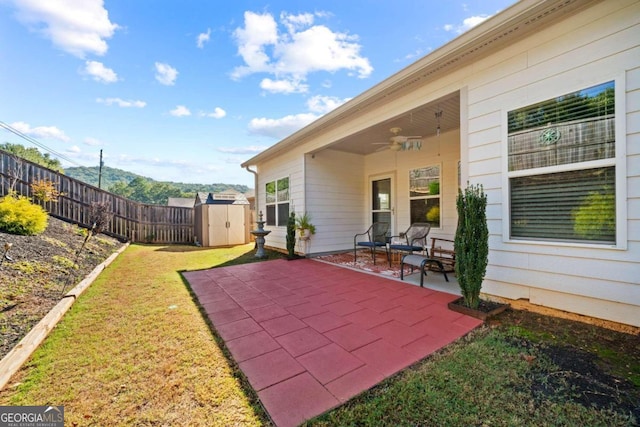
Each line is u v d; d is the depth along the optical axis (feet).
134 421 4.84
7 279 10.73
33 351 7.02
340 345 7.66
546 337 7.80
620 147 7.77
